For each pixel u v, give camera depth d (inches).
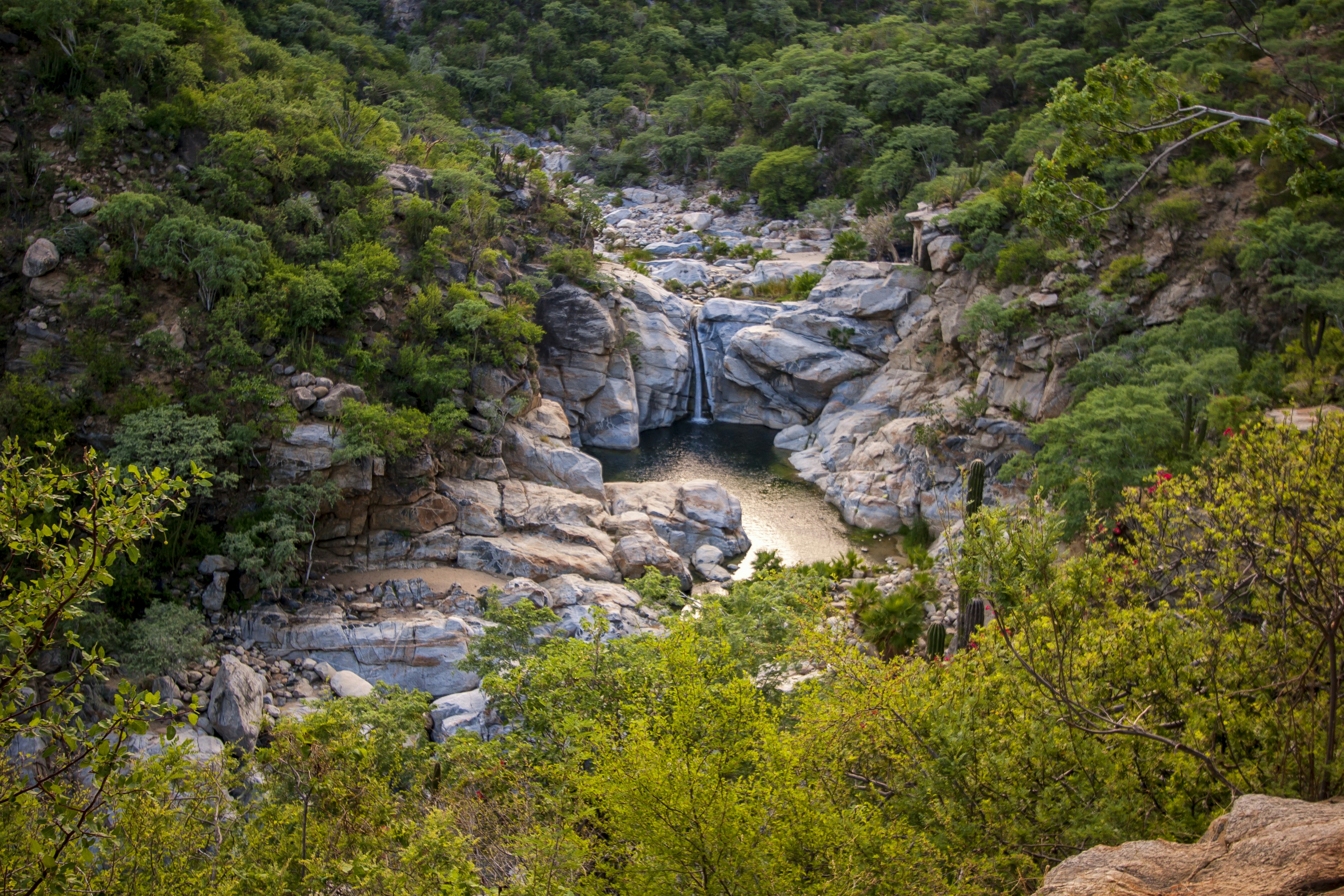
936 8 5541.3
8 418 1471.5
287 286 1736.0
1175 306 2282.2
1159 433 1600.6
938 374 2672.2
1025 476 1850.4
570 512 1845.5
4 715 308.8
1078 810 436.5
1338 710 448.5
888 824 438.3
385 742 762.8
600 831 503.2
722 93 4906.5
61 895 329.4
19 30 1882.4
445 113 4384.8
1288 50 2824.8
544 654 864.3
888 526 2183.8
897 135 4015.8
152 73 1971.0
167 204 1750.7
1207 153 2474.2
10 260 1681.8
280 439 1584.6
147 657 1225.4
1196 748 442.0
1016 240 2583.7
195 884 424.5
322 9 4377.5
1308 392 1582.2
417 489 1697.8
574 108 5049.2
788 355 2844.5
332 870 418.0
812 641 571.5
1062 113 600.7
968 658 536.4
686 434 2903.5
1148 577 518.9
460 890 382.6
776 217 4143.7
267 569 1464.1
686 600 1022.4
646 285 3036.4
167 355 1600.6
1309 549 459.8
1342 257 2025.1
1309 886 270.8
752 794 405.4
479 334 2053.4
